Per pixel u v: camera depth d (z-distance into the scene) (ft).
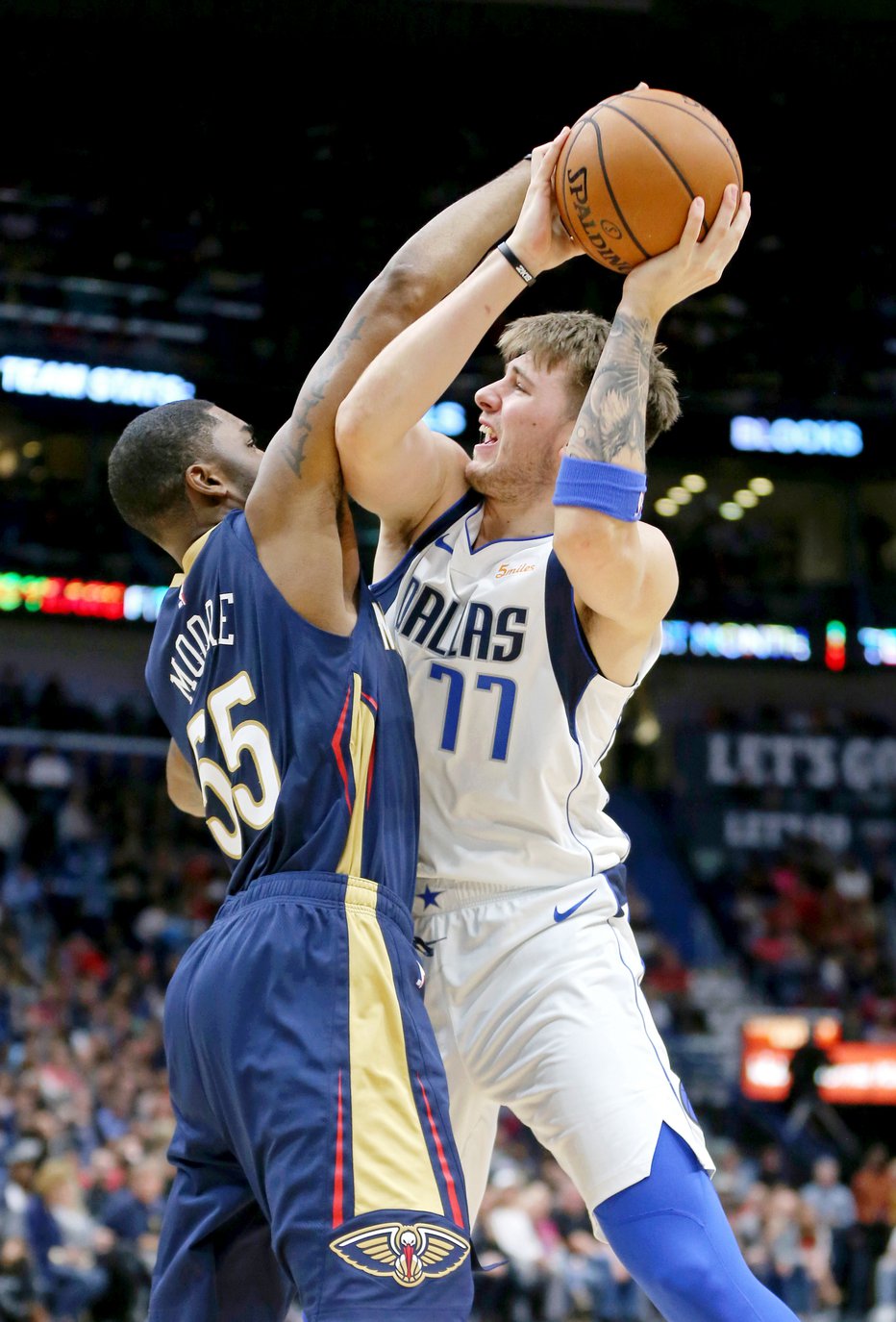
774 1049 48.16
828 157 59.21
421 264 7.93
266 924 7.26
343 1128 6.85
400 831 7.73
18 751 58.59
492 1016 8.29
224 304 59.67
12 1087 32.63
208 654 7.92
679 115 7.70
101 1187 29.89
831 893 64.23
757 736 70.08
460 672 8.43
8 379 58.13
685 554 71.97
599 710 8.50
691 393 64.13
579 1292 31.35
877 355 64.49
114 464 8.60
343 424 7.64
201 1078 7.35
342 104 56.95
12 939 44.62
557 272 57.06
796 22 49.62
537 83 54.54
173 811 58.49
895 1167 40.68
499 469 8.64
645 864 65.77
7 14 51.29
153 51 53.67
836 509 72.84
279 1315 7.84
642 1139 7.80
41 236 59.26
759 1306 7.57
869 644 70.64
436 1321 6.75
